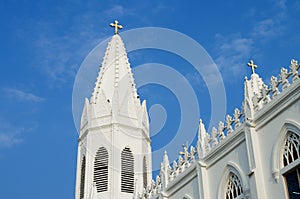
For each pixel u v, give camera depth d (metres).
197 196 35.81
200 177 35.75
